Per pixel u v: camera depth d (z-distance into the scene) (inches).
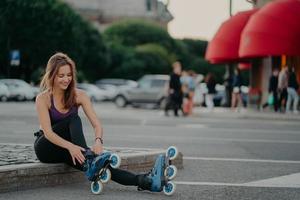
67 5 2363.4
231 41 1213.7
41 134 275.7
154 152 337.7
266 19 1041.5
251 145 508.7
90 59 2628.0
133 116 964.0
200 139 560.7
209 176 322.3
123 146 482.6
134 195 258.1
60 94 265.6
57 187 273.3
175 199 251.9
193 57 3639.3
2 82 1840.6
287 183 302.4
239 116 960.9
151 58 2989.7
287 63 1175.6
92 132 623.5
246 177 321.1
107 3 4333.2
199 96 1307.8
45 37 2250.2
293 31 1025.5
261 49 1037.2
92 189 259.4
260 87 1263.5
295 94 1021.8
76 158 255.8
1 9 2167.8
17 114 963.3
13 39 2196.1
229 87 1418.6
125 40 3228.3
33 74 2335.1
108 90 2145.7
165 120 864.3
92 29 2620.6
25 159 306.2
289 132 665.0
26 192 260.4
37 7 2220.7
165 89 1295.5
